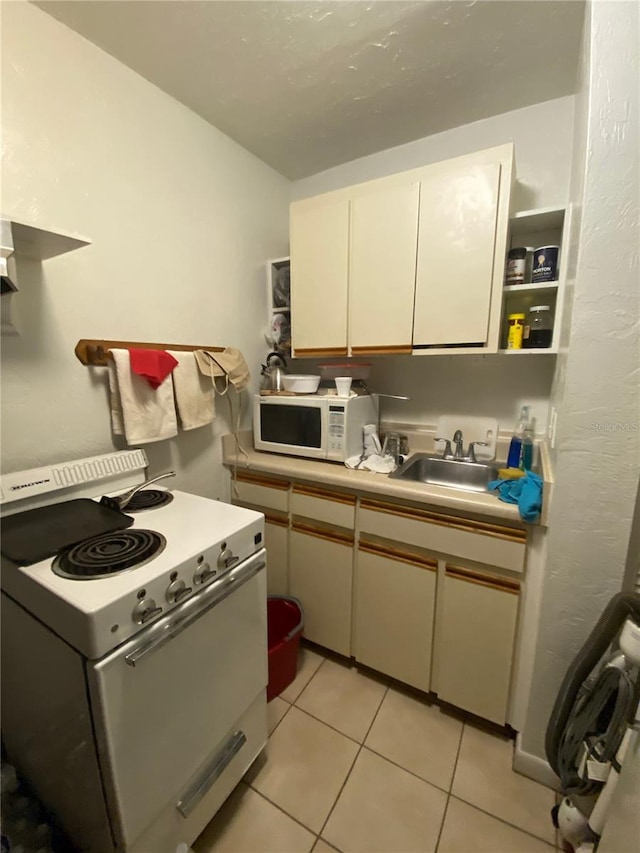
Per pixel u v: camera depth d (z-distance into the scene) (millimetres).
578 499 1029
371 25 1181
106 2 1091
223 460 1871
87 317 1292
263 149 1896
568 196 1535
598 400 965
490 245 1400
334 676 1657
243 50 1275
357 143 1849
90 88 1240
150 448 1546
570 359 974
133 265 1420
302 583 1745
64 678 804
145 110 1412
